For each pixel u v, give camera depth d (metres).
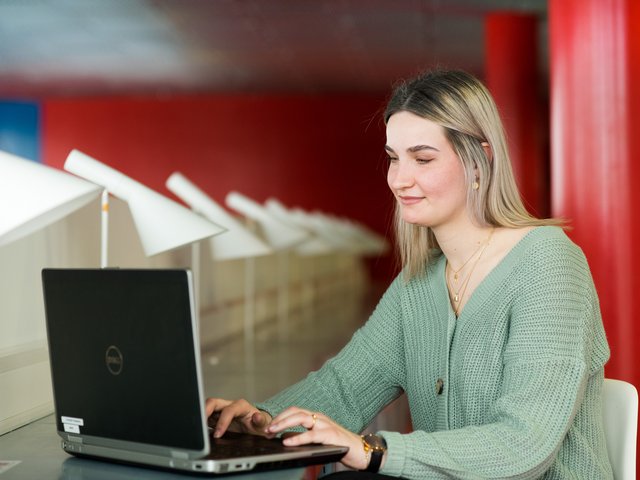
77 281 1.33
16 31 9.59
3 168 1.50
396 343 1.62
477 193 1.47
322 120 14.80
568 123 3.56
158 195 2.34
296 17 8.91
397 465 1.27
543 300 1.38
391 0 8.10
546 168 16.42
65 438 1.39
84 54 10.95
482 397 1.44
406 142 1.46
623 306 3.35
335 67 12.00
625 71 3.37
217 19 9.02
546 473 1.41
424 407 1.56
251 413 1.44
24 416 1.85
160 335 1.22
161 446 1.25
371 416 1.64
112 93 14.27
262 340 4.87
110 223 3.29
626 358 3.34
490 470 1.26
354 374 1.63
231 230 3.89
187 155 14.77
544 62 11.98
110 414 1.31
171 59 11.30
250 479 1.23
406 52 10.95
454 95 1.45
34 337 2.10
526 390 1.32
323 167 14.84
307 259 8.58
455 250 1.51
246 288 5.54
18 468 1.37
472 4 8.18
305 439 1.28
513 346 1.38
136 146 14.79
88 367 1.34
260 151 14.81
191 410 1.20
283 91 14.30
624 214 3.37
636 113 3.36
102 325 1.30
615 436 1.50
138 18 8.95
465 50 10.81
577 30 3.51
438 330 1.53
